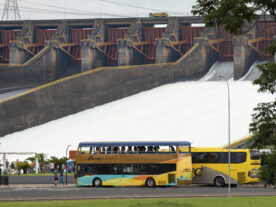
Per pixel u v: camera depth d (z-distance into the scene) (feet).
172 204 216.54
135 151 397.39
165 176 390.83
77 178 404.36
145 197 275.59
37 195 311.27
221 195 292.20
